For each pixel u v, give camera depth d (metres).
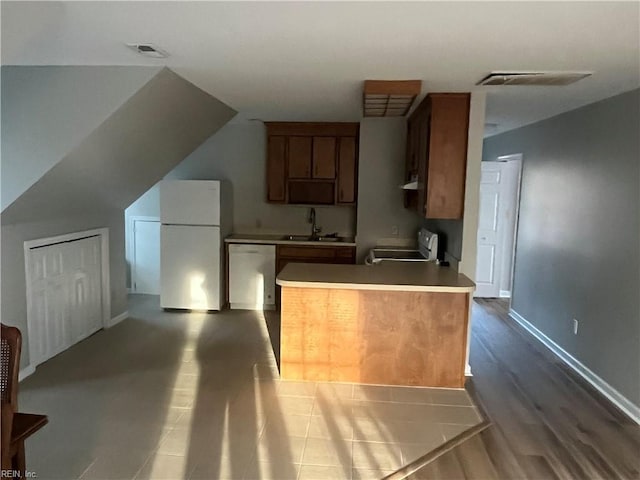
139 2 1.98
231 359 4.24
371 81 3.39
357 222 5.52
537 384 3.86
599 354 3.80
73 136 3.25
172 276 5.70
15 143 3.28
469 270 3.95
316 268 4.15
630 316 3.40
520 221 5.62
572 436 3.06
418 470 2.66
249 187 6.24
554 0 1.86
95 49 2.71
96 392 3.53
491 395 3.63
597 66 2.82
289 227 6.27
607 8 1.93
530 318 5.27
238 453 2.77
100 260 4.92
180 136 4.52
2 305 3.53
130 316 5.53
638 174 3.33
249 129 6.14
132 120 3.50
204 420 3.15
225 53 2.74
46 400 3.39
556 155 4.66
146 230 6.52
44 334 4.05
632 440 3.02
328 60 2.84
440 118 3.83
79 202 4.25
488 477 2.61
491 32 2.26
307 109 4.81
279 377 3.86
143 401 3.40
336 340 3.76
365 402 3.46
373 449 2.85
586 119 4.07
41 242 3.94
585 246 4.06
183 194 5.58
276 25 2.23
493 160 6.71
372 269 4.12
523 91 3.58
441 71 3.05
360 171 5.41
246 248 5.80
